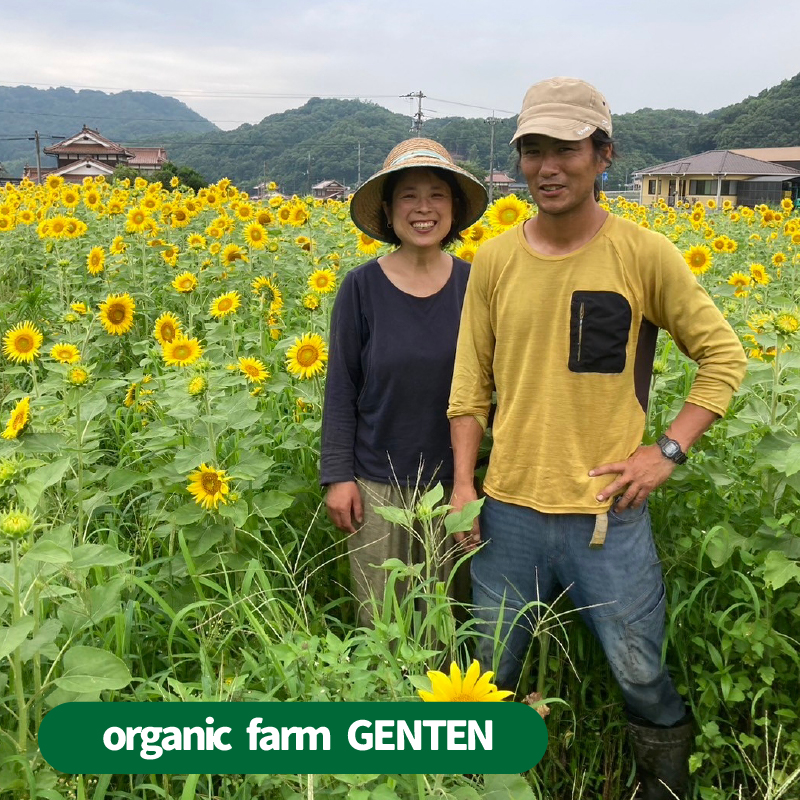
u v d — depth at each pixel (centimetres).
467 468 296
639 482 261
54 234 759
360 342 334
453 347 324
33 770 227
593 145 253
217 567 324
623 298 258
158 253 809
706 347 260
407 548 338
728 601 318
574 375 263
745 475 333
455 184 329
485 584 293
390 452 331
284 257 758
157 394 404
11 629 205
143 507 366
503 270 274
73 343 491
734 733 294
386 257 339
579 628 315
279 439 403
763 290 610
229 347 514
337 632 342
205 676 244
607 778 306
